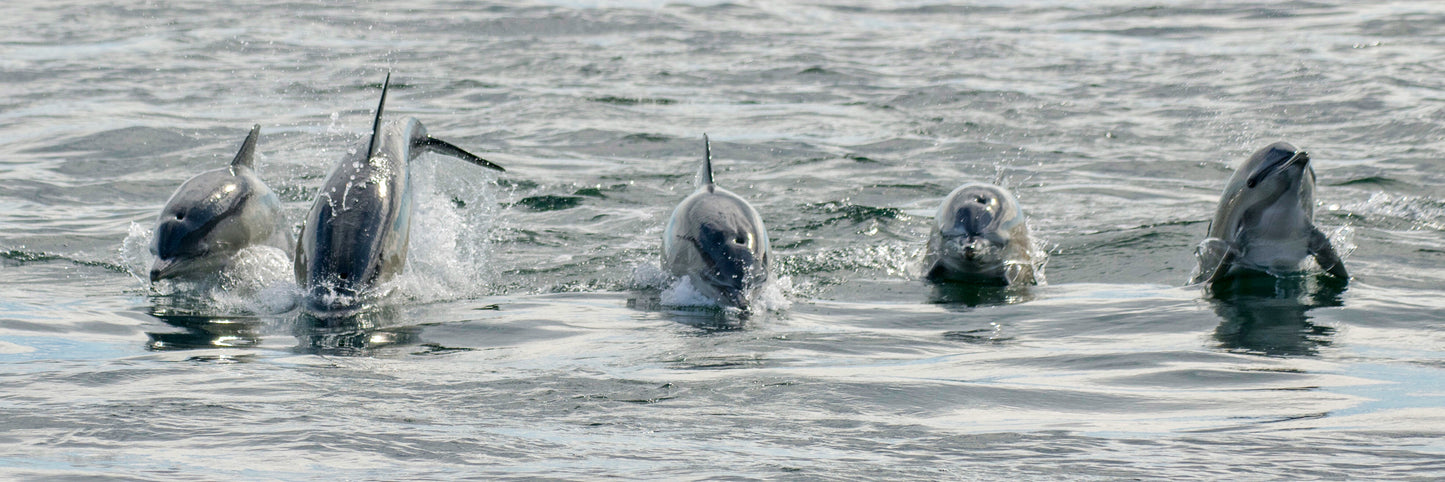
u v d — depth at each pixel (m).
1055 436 17.50
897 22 108.75
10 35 95.94
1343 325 26.80
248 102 70.75
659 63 85.38
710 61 86.31
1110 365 22.86
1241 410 19.17
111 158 55.16
